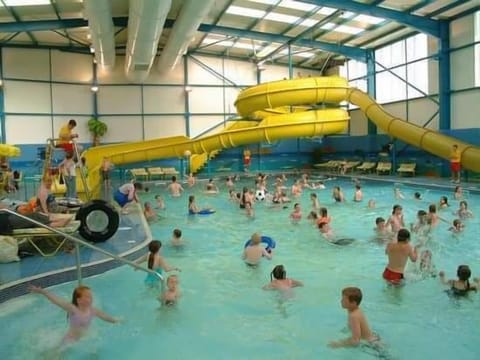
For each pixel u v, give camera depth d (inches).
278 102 611.8
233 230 394.9
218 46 947.3
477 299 218.8
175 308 217.6
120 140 957.2
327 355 170.2
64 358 171.3
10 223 273.0
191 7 562.6
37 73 884.0
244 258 295.6
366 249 319.9
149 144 828.6
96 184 664.4
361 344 175.5
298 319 204.1
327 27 775.7
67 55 908.6
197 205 543.2
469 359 165.0
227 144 698.8
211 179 806.5
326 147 1047.6
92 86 928.3
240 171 1026.7
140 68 808.3
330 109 637.3
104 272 263.7
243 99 636.1
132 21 590.2
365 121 967.0
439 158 730.2
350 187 690.2
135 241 319.0
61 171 431.5
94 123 914.1
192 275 268.7
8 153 594.6
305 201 544.1
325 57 995.9
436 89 744.3
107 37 666.8
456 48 690.2
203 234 381.1
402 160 815.7
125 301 225.6
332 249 321.4
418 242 327.0
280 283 241.6
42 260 268.5
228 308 217.8
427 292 229.5
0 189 611.8
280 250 322.0
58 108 905.5
